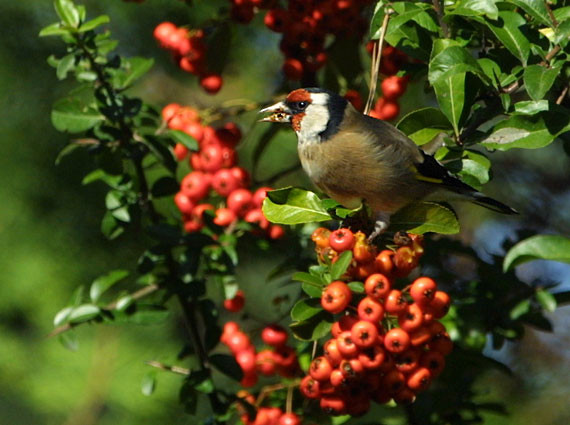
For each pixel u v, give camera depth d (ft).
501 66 27.58
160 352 41.11
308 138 30.19
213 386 29.86
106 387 40.91
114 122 30.17
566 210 46.01
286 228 31.60
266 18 33.73
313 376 25.49
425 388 25.31
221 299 41.52
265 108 31.17
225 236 30.25
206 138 33.01
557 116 25.82
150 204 31.60
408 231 25.08
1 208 40.73
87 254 40.78
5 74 40.78
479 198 29.94
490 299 30.42
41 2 40.68
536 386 45.65
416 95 41.91
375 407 33.22
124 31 41.75
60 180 40.78
